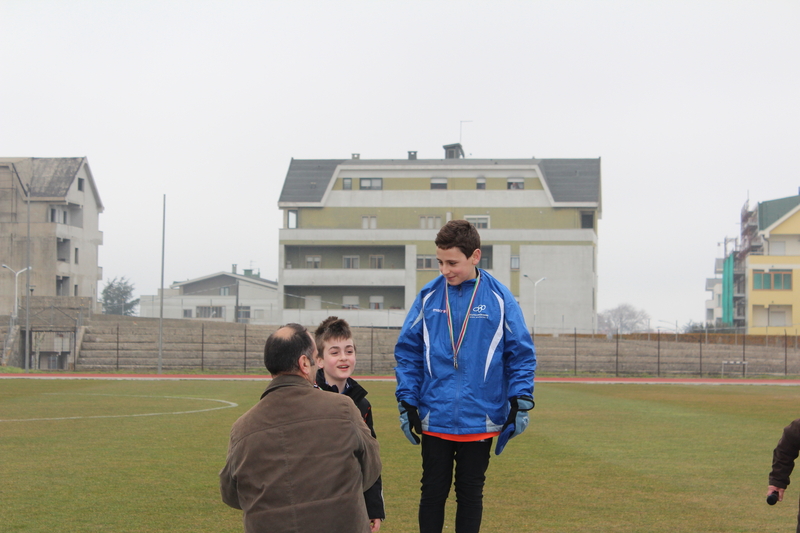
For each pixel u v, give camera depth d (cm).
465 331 548
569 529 752
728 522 783
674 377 4594
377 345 5088
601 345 5366
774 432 1642
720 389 3428
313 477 395
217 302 8438
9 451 1273
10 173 6675
